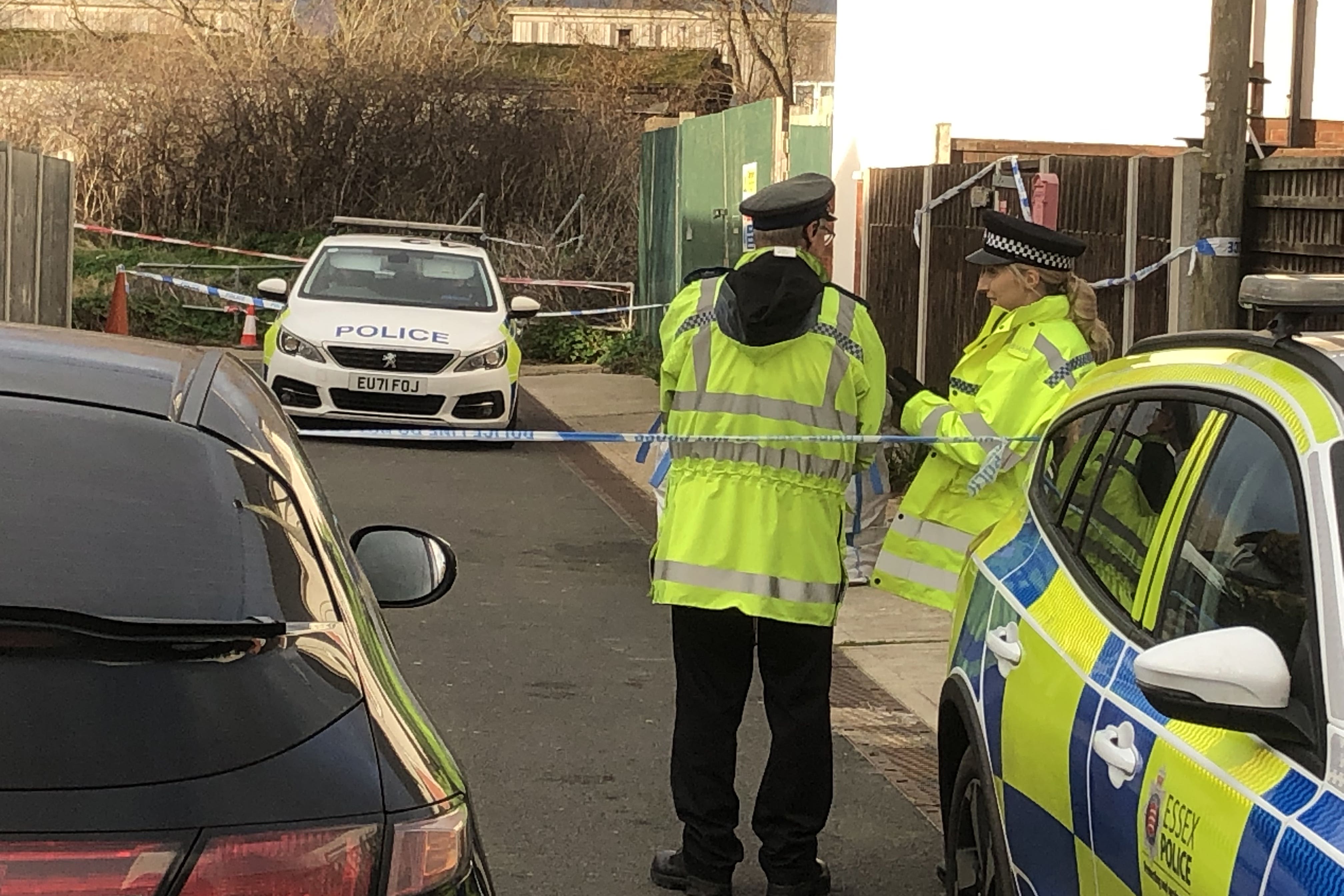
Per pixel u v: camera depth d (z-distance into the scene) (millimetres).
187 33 29328
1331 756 2422
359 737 2283
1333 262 7461
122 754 2102
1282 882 2352
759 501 4520
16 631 2182
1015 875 3592
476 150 26062
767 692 4711
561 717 6480
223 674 2254
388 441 13570
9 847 1974
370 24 28562
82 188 26469
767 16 35062
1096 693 3193
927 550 5312
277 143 26594
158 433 2701
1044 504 4035
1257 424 3049
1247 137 7980
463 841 2320
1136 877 2863
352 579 2768
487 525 10383
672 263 19703
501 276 22656
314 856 2104
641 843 5191
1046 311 5238
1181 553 3154
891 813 5586
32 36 34906
